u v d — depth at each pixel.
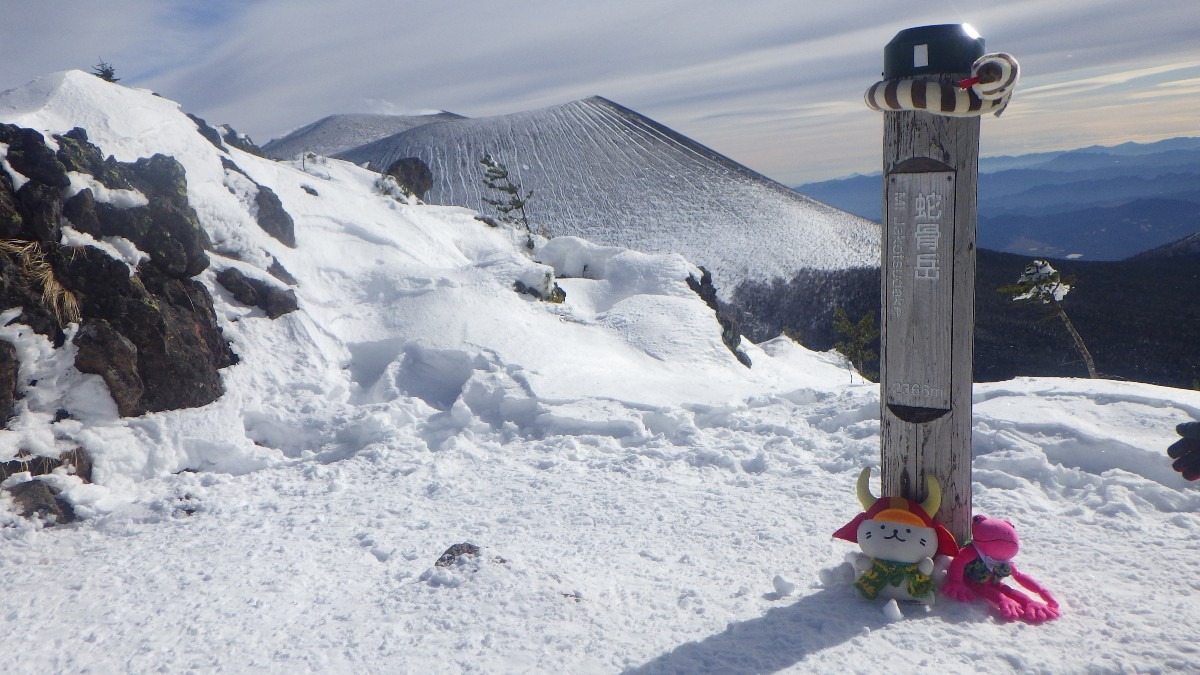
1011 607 3.99
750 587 4.57
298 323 10.59
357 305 12.49
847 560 4.44
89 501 6.87
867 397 8.31
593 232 132.50
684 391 9.58
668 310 14.55
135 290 8.38
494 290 13.42
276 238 13.19
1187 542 4.87
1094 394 7.16
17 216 7.92
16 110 10.62
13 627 4.70
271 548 5.79
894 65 4.11
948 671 3.48
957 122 4.02
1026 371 76.88
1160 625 3.82
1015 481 6.03
